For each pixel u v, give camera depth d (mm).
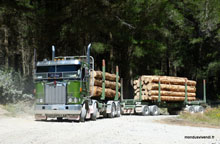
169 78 23812
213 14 31672
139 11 25531
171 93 23703
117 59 30172
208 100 35094
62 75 15078
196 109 25344
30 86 25047
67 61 15172
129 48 28406
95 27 24609
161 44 27172
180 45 35906
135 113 22375
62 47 26625
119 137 9609
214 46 33812
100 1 24062
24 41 29969
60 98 14914
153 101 23203
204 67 34969
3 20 26000
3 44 33625
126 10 25547
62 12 23859
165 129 12047
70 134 10078
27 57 33688
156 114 22672
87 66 16047
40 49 25453
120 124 13852
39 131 10594
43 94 15195
